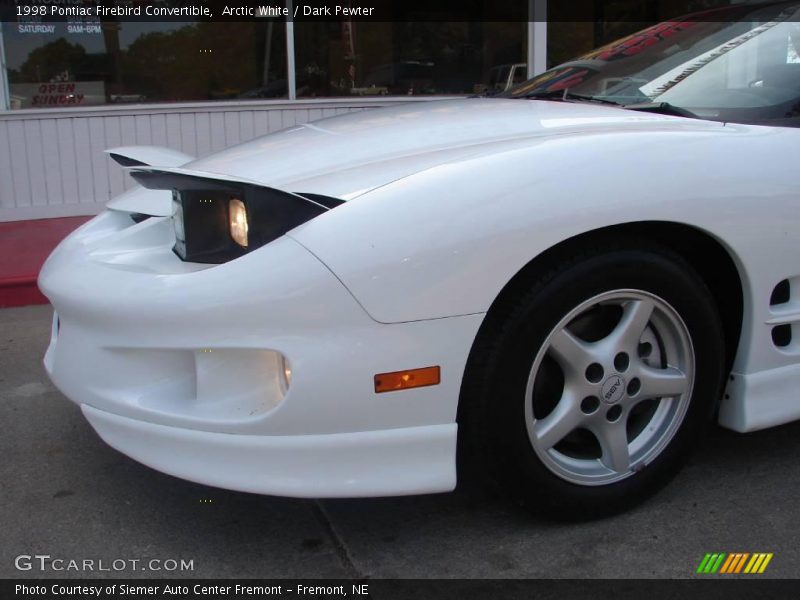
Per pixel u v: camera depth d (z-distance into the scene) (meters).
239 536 2.55
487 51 8.12
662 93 2.98
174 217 2.36
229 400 2.19
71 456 3.11
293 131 2.96
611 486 2.51
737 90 2.91
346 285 2.06
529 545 2.46
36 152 6.93
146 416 2.25
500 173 2.20
